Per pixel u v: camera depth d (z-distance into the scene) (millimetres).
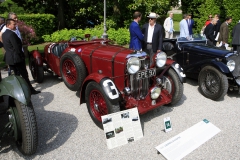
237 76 4609
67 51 4664
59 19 12867
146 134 3340
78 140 3195
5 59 4742
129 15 12430
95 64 4012
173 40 6113
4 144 3082
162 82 4203
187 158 2828
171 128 3439
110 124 3037
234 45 7320
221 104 4410
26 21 10852
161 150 2908
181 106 4301
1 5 14047
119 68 3553
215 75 4492
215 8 11328
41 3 13305
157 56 3717
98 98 3453
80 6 12836
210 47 5312
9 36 4188
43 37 11406
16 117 2639
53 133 3354
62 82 5590
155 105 3594
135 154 2910
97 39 4988
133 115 3225
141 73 3477
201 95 4883
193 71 5219
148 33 5320
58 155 2879
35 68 5438
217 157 2848
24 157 2830
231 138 3246
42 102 4449
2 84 2727
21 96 2537
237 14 9766
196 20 12578
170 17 10758
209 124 3510
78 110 4117
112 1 12336
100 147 3049
